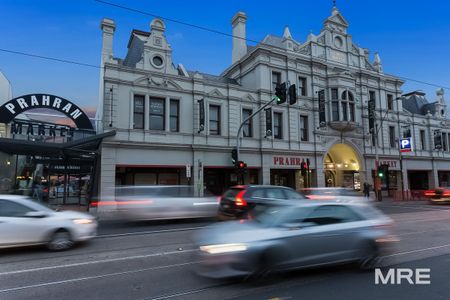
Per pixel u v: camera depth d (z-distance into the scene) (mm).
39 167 22391
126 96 21531
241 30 30469
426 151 37719
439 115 40062
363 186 30266
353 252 6246
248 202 11898
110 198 19797
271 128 25672
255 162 25469
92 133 22812
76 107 22438
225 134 24672
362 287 5371
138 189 13852
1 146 17859
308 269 6324
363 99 32188
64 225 8453
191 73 27453
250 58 27922
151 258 7504
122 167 22109
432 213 17938
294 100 16141
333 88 29922
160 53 23328
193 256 7621
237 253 5391
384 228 6762
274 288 5336
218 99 24844
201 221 14383
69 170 22656
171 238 10117
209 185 25531
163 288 5422
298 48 29141
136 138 21453
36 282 5820
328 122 29406
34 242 8086
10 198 8203
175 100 23469
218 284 5559
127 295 5141
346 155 32469
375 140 29906
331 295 4996
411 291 5176
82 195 22625
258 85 26734
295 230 5844
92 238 10055
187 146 22859
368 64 33844
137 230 11812
